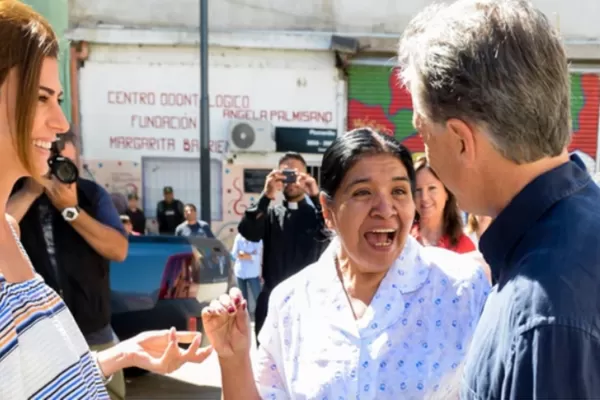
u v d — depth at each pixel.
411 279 1.49
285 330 1.57
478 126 0.93
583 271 0.85
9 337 1.07
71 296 2.38
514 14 0.92
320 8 10.07
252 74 9.94
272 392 1.56
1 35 1.06
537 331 0.83
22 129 1.09
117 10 9.81
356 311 1.52
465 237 2.97
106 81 9.86
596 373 0.81
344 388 1.42
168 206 9.59
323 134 10.09
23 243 2.29
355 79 10.05
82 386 1.20
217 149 10.03
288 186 3.91
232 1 9.94
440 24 0.98
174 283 4.23
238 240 6.32
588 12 10.01
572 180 0.95
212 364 4.98
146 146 10.00
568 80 0.94
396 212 1.50
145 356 1.63
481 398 0.92
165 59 9.88
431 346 1.42
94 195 2.55
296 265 3.85
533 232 0.93
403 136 10.11
